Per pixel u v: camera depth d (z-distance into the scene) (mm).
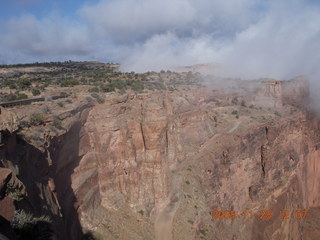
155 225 38125
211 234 41875
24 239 14891
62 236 21875
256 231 58000
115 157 38875
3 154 17422
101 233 33656
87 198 34781
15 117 22375
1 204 13859
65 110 31562
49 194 23188
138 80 71938
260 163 65562
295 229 71688
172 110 51031
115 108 39594
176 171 48312
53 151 26922
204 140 58938
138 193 39594
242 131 64188
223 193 52375
